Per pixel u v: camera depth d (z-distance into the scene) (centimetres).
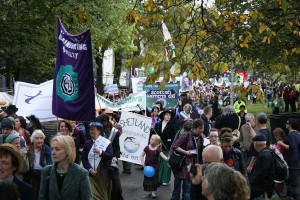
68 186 472
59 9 1850
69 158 475
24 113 1019
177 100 1700
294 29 996
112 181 756
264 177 694
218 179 335
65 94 702
